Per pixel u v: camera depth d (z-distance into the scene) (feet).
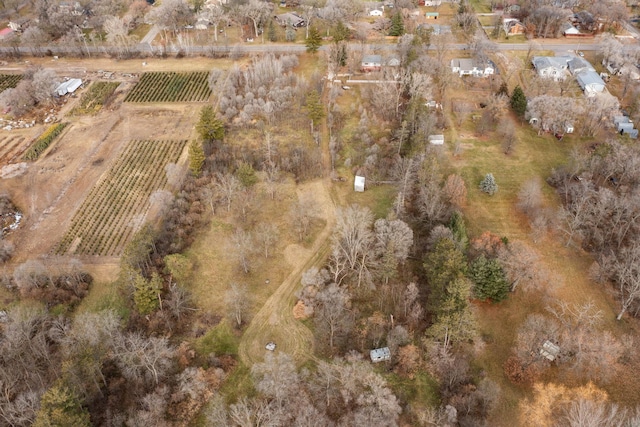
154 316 250.78
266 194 331.98
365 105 429.79
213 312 257.96
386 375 227.61
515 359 226.99
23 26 585.22
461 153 367.04
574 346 223.92
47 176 353.72
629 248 265.75
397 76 431.02
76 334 229.45
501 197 326.44
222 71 481.05
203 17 582.35
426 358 231.71
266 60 459.73
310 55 524.93
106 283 273.75
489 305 257.55
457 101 433.48
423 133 352.28
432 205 284.61
